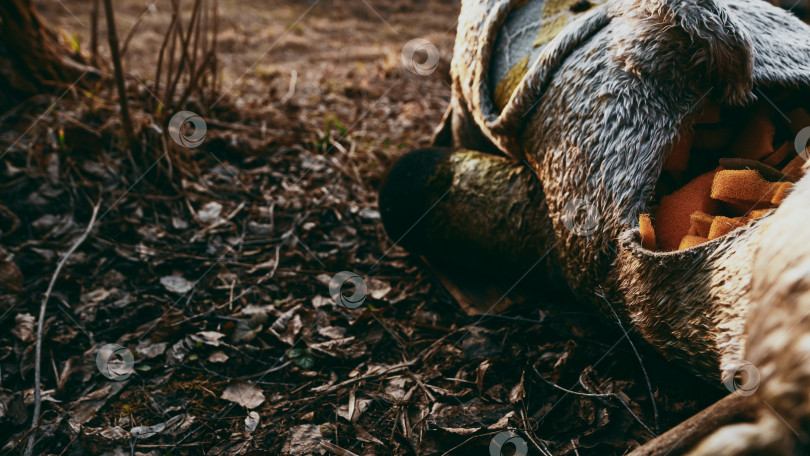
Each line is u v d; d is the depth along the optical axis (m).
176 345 0.94
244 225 1.14
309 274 1.06
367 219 1.17
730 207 0.80
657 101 0.80
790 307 0.61
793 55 0.84
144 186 1.17
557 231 0.87
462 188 0.99
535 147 0.89
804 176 0.71
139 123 1.25
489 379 0.88
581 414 0.82
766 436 0.56
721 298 0.72
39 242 1.06
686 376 0.84
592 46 0.84
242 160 1.27
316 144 1.31
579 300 0.90
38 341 0.91
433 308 1.00
